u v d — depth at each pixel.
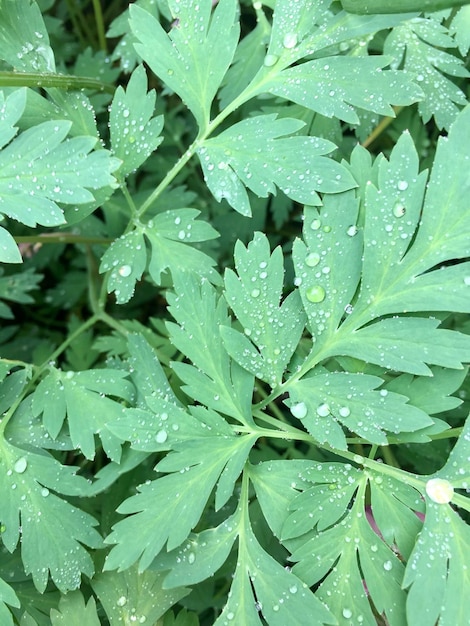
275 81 0.23
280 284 0.22
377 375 0.21
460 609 0.19
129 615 0.22
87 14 0.37
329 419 0.21
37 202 0.22
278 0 0.23
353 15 0.23
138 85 0.24
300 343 0.27
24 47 0.25
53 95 0.25
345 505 0.21
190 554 0.21
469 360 0.20
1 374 0.24
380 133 0.31
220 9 0.23
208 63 0.23
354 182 0.21
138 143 0.25
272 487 0.21
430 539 0.20
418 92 0.22
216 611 0.27
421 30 0.25
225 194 0.23
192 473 0.21
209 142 0.23
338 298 0.21
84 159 0.22
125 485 0.25
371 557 0.20
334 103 0.22
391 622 0.20
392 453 0.26
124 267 0.24
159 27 0.23
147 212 0.31
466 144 0.21
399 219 0.21
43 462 0.22
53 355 0.28
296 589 0.20
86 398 0.23
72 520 0.22
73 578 0.22
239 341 0.22
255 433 0.22
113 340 0.29
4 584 0.22
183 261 0.24
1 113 0.22
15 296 0.31
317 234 0.22
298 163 0.22
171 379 0.27
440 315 0.21
